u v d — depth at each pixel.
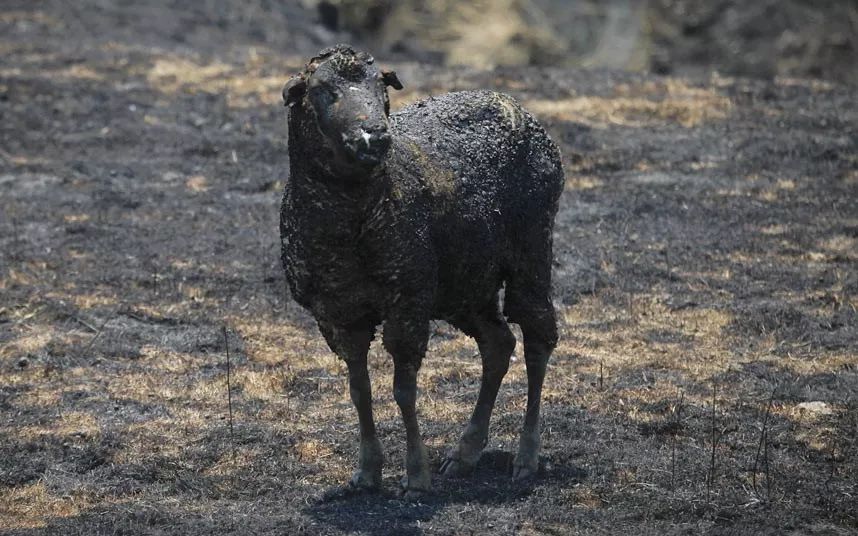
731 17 86.06
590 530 20.50
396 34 82.81
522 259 22.44
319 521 20.64
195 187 43.69
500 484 22.45
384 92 19.42
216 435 24.94
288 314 32.56
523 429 22.89
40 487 22.73
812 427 25.27
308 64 19.42
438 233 20.64
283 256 20.38
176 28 65.38
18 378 28.33
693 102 51.50
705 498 21.64
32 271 35.31
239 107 51.78
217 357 29.81
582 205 41.38
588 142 46.91
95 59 57.38
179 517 21.12
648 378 28.19
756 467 23.03
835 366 28.91
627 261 36.34
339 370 28.81
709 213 40.44
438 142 21.36
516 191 22.19
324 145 19.09
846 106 51.34
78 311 32.38
